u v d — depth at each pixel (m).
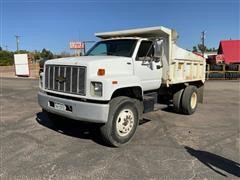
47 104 5.93
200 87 9.82
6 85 18.70
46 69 6.04
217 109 9.77
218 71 27.17
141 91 6.10
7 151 5.14
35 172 4.28
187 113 8.56
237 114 8.88
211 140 5.98
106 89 5.07
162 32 7.15
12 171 4.30
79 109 5.21
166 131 6.65
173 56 7.49
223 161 4.82
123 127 5.50
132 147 5.46
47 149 5.28
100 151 5.21
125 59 6.04
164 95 8.19
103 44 7.14
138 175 4.22
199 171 4.39
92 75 5.23
